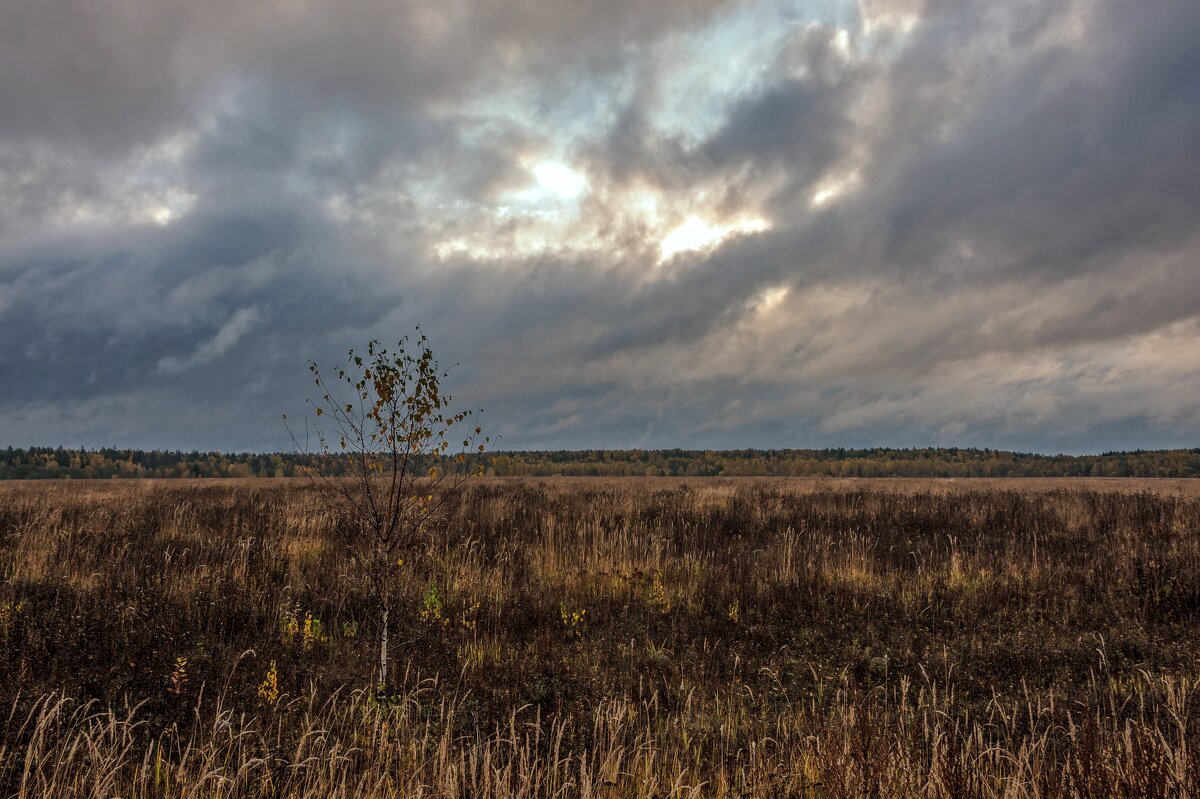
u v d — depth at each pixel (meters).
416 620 7.52
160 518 14.33
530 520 15.59
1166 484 44.59
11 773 3.79
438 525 12.35
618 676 6.21
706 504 20.11
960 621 8.09
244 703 5.02
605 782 3.86
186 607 7.50
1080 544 13.02
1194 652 6.66
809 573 10.12
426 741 4.40
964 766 3.77
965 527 15.52
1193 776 3.48
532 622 8.05
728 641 7.48
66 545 10.44
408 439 5.64
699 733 5.01
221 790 3.71
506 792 3.71
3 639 6.05
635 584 9.64
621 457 138.38
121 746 4.18
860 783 3.64
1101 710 5.20
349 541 10.69
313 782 3.87
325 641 6.98
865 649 7.10
